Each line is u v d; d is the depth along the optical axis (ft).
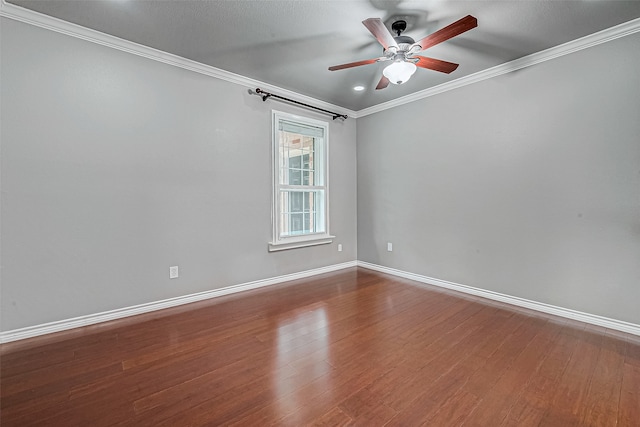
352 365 6.46
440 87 12.05
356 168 16.06
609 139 8.25
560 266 9.23
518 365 6.45
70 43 8.08
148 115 9.41
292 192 13.55
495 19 7.65
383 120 14.56
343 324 8.61
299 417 4.90
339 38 8.64
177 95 9.97
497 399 5.34
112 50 8.73
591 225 8.63
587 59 8.54
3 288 7.35
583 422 4.77
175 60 9.82
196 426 4.70
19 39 7.41
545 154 9.44
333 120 14.83
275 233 12.56
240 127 11.49
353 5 7.14
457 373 6.15
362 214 15.83
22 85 7.48
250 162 11.81
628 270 8.05
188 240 10.32
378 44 8.98
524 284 10.03
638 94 7.79
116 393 5.50
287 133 13.23
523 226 10.01
